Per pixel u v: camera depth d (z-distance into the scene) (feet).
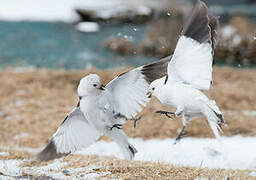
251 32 99.50
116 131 27.07
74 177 28.53
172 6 109.70
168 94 25.30
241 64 94.32
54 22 137.59
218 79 70.03
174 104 25.52
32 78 68.74
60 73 71.82
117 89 26.66
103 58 97.14
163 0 118.93
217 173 29.99
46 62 91.61
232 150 41.65
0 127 48.98
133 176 28.25
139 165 32.53
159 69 27.12
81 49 105.70
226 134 46.75
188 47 24.36
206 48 24.48
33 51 101.55
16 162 33.35
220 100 58.08
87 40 115.75
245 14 133.49
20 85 65.10
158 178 27.78
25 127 49.34
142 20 130.52
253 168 35.60
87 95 25.93
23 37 116.37
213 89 63.10
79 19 136.56
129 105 26.99
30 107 56.08
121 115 26.89
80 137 27.48
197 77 24.99
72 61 93.35
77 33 124.26
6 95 60.54
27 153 37.96
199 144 43.73
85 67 88.12
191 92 24.73
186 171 30.35
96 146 43.80
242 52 97.30
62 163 33.30
